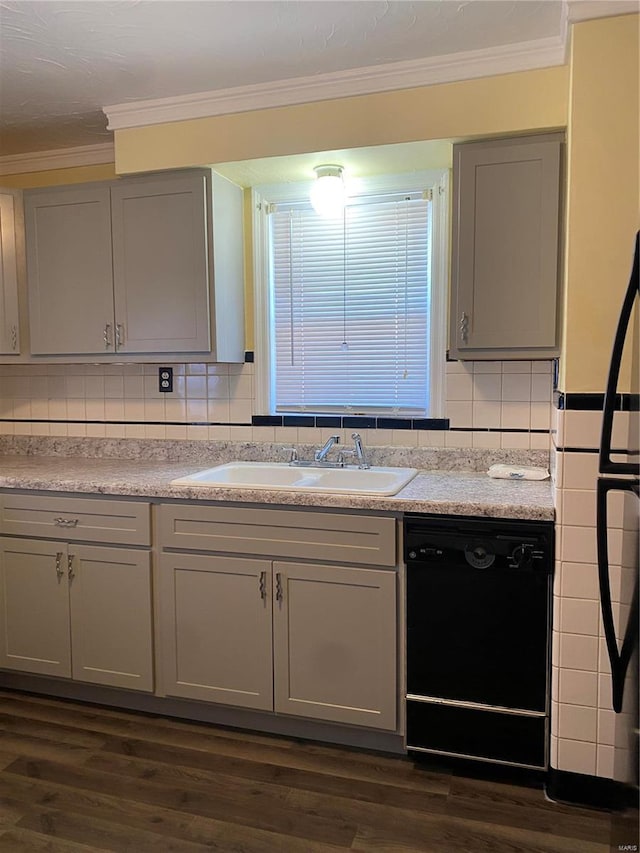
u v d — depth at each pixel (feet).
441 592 6.93
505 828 6.24
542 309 7.41
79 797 6.74
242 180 9.25
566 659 6.48
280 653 7.56
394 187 9.07
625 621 4.66
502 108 7.31
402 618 7.13
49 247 9.44
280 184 9.45
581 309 6.18
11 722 8.26
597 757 6.48
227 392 9.96
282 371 9.84
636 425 4.34
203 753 7.52
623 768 4.51
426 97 7.56
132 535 8.05
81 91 8.18
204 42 6.97
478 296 7.61
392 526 7.04
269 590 7.54
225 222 9.10
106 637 8.29
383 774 7.10
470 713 6.95
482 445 8.86
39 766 7.29
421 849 5.97
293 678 7.54
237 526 7.62
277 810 6.51
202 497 7.67
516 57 7.17
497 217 7.48
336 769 7.19
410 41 7.01
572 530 6.36
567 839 6.09
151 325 9.04
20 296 9.69
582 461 6.30
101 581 8.25
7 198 9.54
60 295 9.45
